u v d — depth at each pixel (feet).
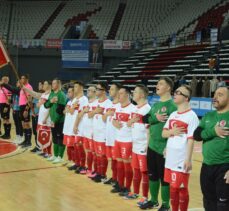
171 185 14.53
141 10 86.53
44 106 27.25
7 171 24.54
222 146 11.83
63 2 92.63
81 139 23.93
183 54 66.85
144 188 17.62
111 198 18.92
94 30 82.48
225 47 62.39
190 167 14.05
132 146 18.43
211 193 12.18
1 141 36.29
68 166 25.84
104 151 21.86
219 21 68.90
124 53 74.74
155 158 16.21
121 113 19.17
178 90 14.49
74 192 19.94
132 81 64.95
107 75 72.74
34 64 77.66
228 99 11.97
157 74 65.21
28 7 91.66
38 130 28.68
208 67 59.21
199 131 12.57
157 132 15.94
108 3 90.27
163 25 80.28
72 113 24.68
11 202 18.13
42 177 23.07
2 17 88.74
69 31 81.87
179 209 14.61
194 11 78.33
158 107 16.05
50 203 18.02
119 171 19.56
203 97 47.21
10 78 75.46
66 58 75.51
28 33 83.87
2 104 37.40
